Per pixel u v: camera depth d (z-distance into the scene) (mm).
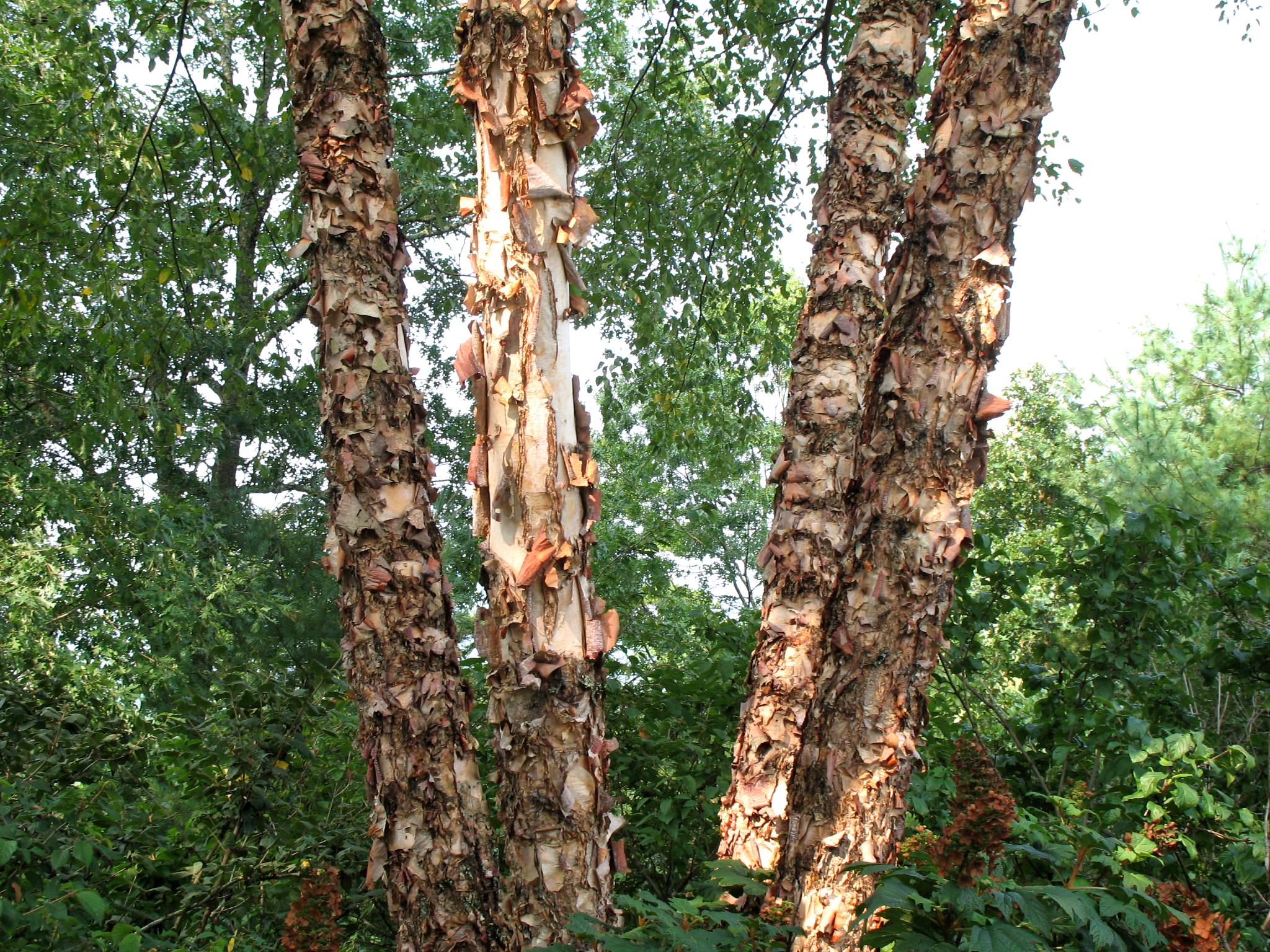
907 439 2105
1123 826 3463
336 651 3734
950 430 2096
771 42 6949
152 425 10508
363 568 2461
